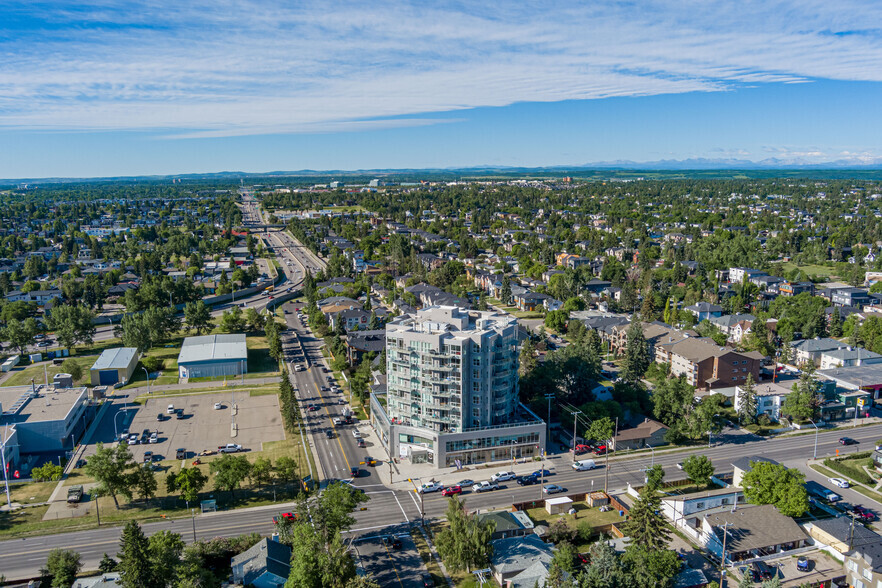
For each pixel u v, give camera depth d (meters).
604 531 142.12
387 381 185.75
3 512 152.00
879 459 171.62
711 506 150.00
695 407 199.50
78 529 144.25
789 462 177.12
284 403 199.38
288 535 134.75
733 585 122.88
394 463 177.75
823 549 134.25
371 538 138.88
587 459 179.62
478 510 151.62
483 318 194.12
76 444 191.38
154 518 149.25
